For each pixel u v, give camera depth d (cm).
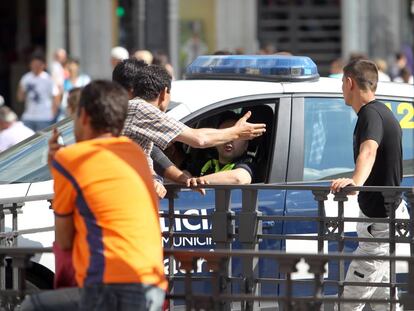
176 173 1802
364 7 5794
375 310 1998
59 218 1344
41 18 6656
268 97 2075
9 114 3119
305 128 2086
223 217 1881
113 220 1320
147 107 1752
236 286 1977
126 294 1310
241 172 1973
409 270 1742
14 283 1808
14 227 1850
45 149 2077
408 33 5972
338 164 2109
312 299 1408
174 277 1880
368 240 1852
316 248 2034
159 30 3953
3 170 2036
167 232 1908
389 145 1909
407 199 1828
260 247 2012
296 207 2034
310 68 2138
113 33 5634
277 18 6166
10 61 6612
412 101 2198
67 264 1409
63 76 4919
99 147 1344
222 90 2066
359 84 1916
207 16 5806
